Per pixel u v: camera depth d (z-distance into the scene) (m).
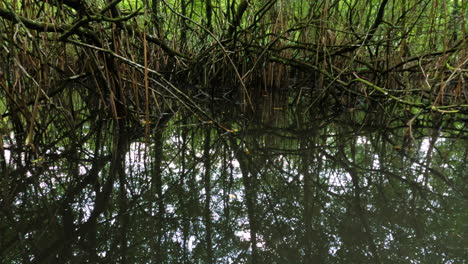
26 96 2.63
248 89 4.93
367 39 4.05
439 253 1.31
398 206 1.72
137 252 1.30
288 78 5.48
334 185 1.98
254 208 1.69
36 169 2.00
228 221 1.56
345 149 2.62
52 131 2.75
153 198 1.75
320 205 1.73
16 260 1.23
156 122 3.23
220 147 2.62
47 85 2.75
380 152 2.54
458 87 3.35
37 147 2.34
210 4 4.86
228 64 4.80
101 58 2.86
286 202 1.77
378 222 1.57
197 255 1.28
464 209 1.68
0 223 1.46
